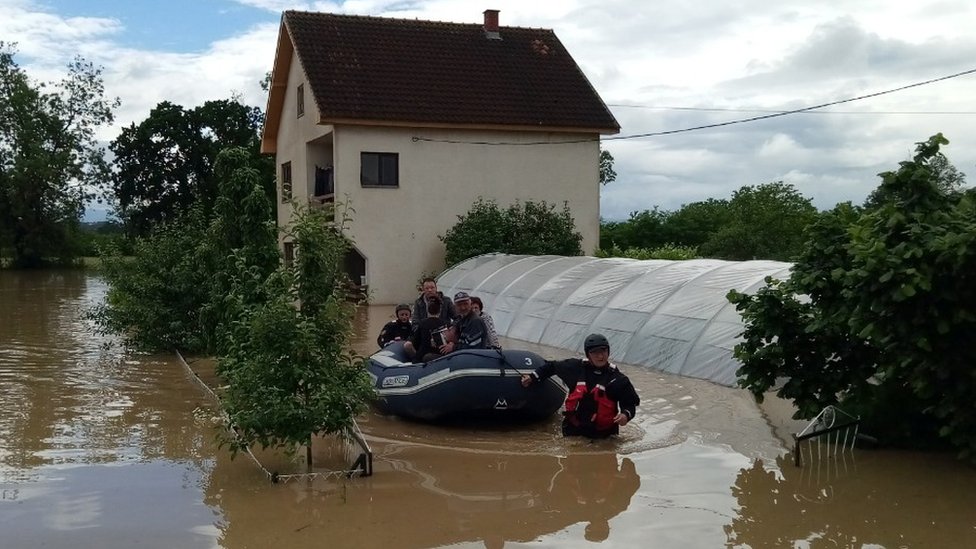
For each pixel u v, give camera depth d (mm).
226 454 8070
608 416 8562
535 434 8914
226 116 54562
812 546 5719
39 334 17203
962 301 7023
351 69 25047
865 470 7461
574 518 6312
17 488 6992
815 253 8219
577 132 26188
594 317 14891
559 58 28125
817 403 8258
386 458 8016
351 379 7664
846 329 7984
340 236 8555
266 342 7332
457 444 8523
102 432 8898
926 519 6246
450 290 20953
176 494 6863
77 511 6441
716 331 12203
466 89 25719
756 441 8477
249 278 10086
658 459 7887
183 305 14188
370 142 24125
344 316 7750
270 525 6152
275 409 7090
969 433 7344
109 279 15109
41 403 10344
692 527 6098
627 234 33656
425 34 27375
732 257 30094
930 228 7211
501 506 6594
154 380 11898
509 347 15031
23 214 51938
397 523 6203
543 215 24797
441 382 8992
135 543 5801
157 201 54781
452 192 25109
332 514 6402
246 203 12062
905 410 8125
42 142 53000
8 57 53094
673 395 10594
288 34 26328
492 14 28297
